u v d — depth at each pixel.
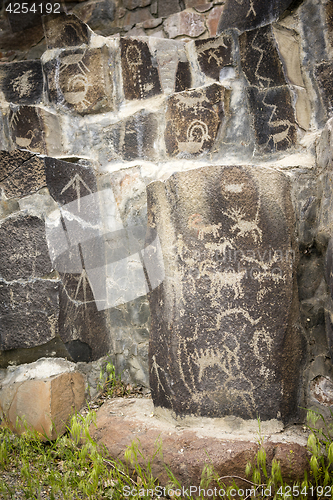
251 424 1.83
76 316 2.23
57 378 2.09
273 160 2.32
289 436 1.79
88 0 3.12
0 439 2.01
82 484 1.65
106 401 2.29
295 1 2.35
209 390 1.86
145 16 3.03
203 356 1.87
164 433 1.83
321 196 2.04
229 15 2.54
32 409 2.07
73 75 2.64
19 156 2.20
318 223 2.03
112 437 1.92
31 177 2.16
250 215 1.90
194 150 2.43
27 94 2.72
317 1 2.32
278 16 2.38
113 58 2.66
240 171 1.92
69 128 2.66
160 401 1.98
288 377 1.88
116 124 2.60
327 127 2.01
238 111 2.45
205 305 1.88
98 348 2.38
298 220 2.05
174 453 1.73
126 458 1.72
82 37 2.64
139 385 2.43
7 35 3.12
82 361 2.28
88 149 2.62
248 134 2.41
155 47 2.62
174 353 1.89
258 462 1.59
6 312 2.20
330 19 2.29
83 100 2.63
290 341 1.90
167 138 2.48
